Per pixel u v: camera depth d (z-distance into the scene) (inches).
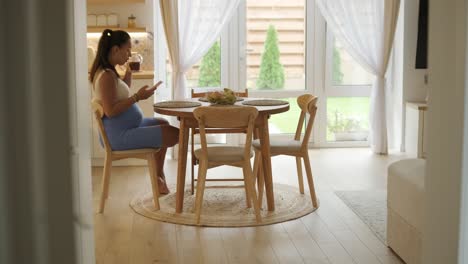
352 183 244.7
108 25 288.8
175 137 211.9
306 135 208.5
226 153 193.3
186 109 202.8
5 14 93.0
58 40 94.1
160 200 218.7
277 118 315.6
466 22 101.0
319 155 299.3
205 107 185.3
